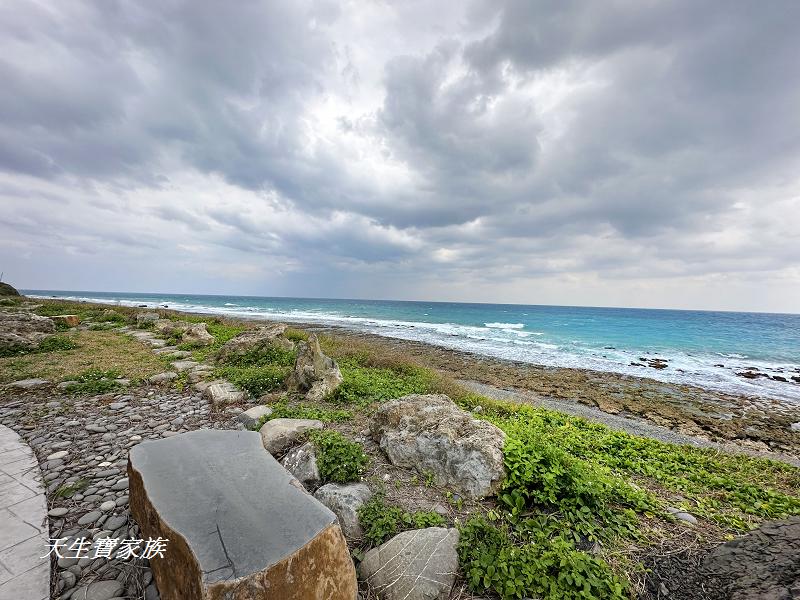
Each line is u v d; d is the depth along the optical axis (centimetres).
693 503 543
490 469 493
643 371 2159
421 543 369
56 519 402
